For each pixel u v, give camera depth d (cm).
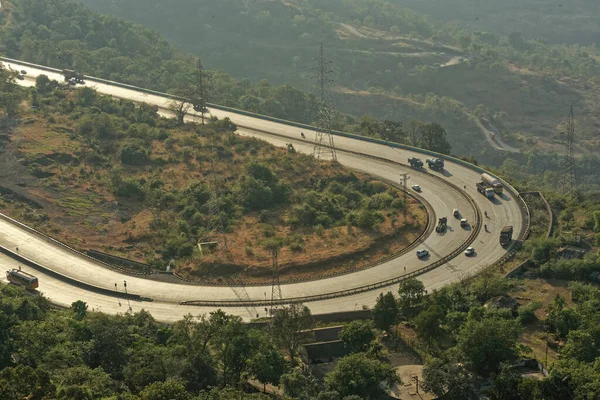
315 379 14925
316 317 17962
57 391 11969
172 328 16388
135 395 12438
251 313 18500
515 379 13962
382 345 16588
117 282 19962
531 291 19212
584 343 15300
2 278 19738
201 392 13050
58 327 15325
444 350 16062
